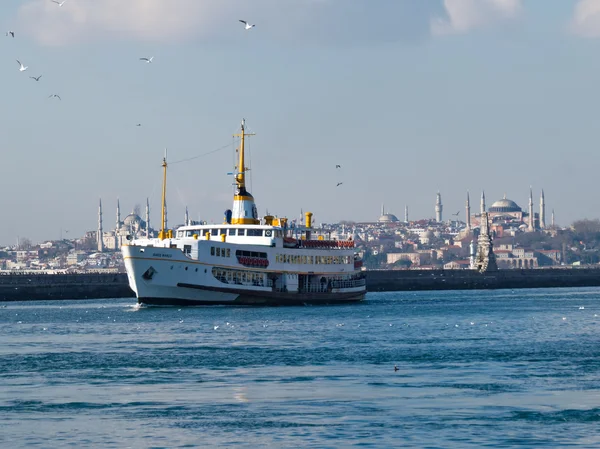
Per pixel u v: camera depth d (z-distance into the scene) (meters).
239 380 168.75
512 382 163.50
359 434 126.50
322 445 121.50
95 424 133.88
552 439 123.44
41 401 150.38
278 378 170.38
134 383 166.88
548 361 190.25
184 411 142.12
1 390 160.62
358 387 159.75
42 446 122.56
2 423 134.88
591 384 160.75
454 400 147.62
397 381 165.62
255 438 125.31
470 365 185.00
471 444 121.19
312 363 189.62
